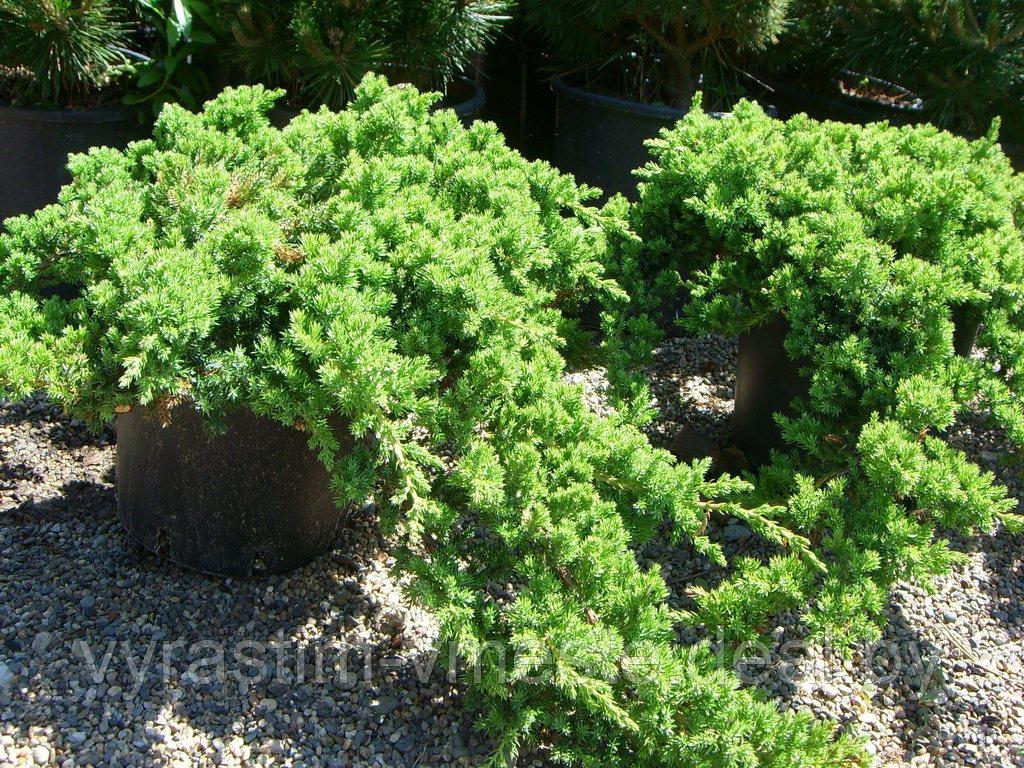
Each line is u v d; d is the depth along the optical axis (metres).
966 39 4.04
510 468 1.99
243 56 3.38
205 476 2.21
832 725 1.96
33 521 2.53
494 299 2.08
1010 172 3.17
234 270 1.98
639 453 2.13
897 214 2.54
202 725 2.04
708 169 2.69
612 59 4.10
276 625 2.29
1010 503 2.23
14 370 1.84
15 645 2.15
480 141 2.65
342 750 2.04
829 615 2.05
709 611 2.12
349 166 2.35
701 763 1.79
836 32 4.49
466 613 1.87
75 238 2.14
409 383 1.94
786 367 2.73
